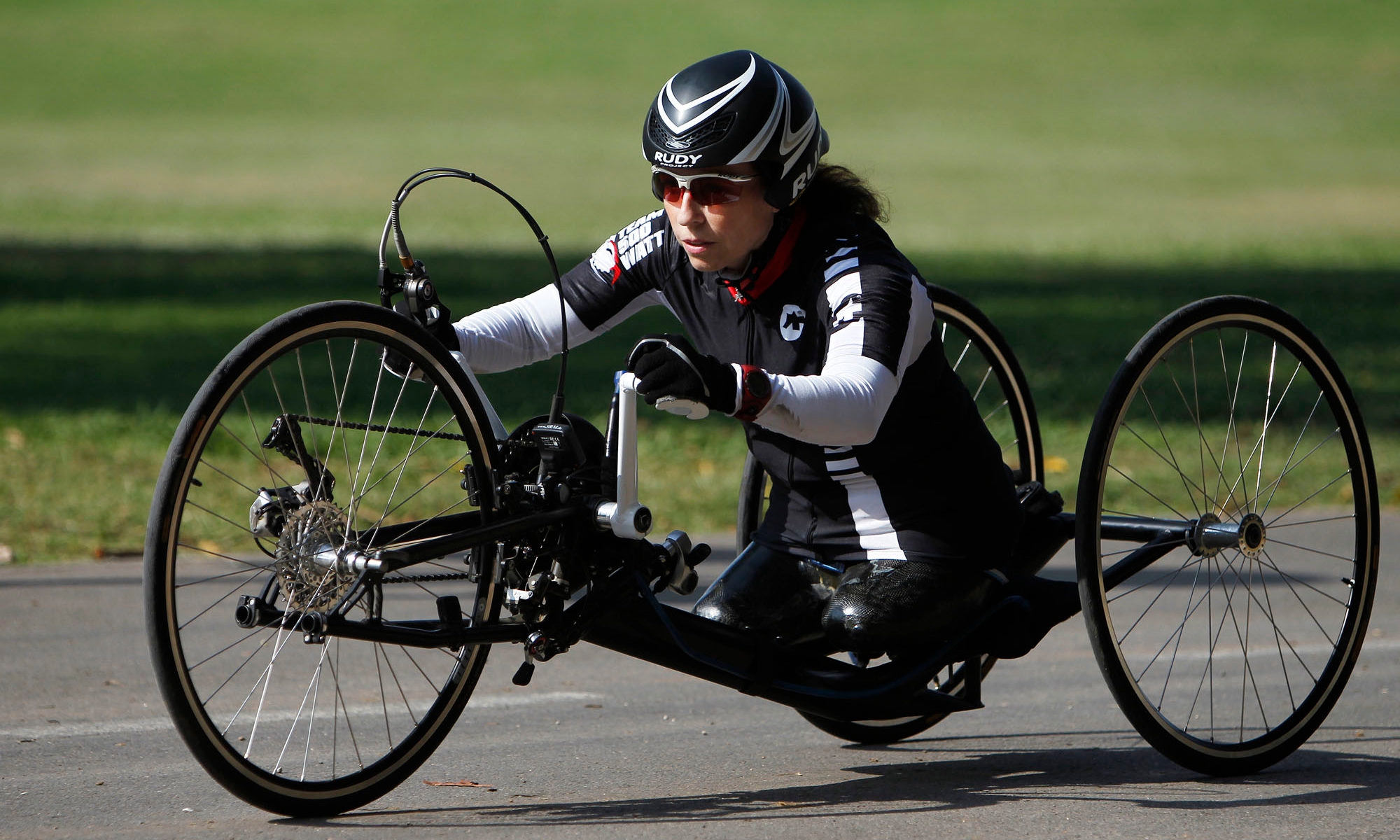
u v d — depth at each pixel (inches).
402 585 820.0
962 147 4793.3
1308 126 5398.6
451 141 4709.6
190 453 424.5
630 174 3986.2
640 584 479.8
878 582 503.2
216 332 1684.3
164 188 3565.5
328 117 5270.7
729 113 458.0
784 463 520.1
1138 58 6929.1
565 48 7027.6
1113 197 3814.0
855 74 6466.5
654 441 1203.2
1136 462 1176.8
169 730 578.6
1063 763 555.5
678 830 467.2
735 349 505.0
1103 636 514.0
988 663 614.9
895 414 493.4
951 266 2497.5
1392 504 1093.8
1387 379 1558.8
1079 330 1844.2
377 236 2815.0
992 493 514.3
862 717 504.1
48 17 7396.7
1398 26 7657.5
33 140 4512.8
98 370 1439.5
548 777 529.0
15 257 2285.9
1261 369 1589.6
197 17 7554.1
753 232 473.7
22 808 485.4
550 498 470.3
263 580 815.7
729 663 494.6
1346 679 563.2
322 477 456.4
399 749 484.7
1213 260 2655.0
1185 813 491.8
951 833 467.5
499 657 709.9
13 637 713.6
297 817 468.1
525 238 2822.3
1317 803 505.0
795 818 481.4
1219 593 847.7
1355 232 3186.5
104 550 881.5
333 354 1504.7
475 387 477.1
